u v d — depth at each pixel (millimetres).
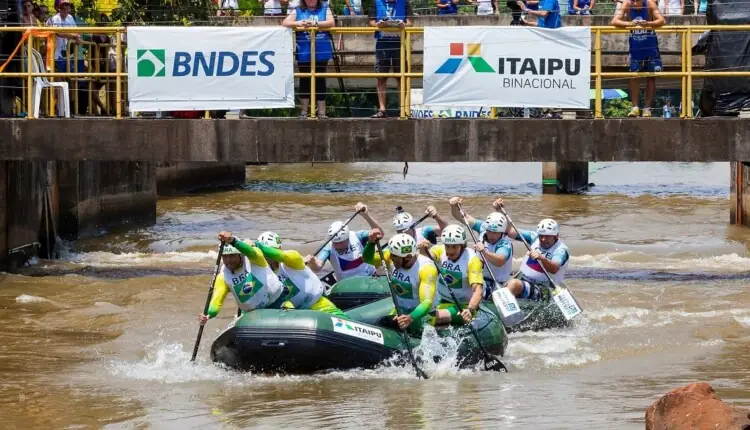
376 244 21266
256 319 19266
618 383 18406
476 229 25016
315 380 18953
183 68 28984
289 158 29078
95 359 21000
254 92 28984
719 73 28156
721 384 18141
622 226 43219
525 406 16609
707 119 28250
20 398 17812
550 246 24688
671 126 28375
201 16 47469
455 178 70688
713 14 29656
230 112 29688
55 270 32156
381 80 29656
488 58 28531
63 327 24234
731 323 24266
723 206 50906
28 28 29078
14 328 24094
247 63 28906
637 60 29359
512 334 23375
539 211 48906
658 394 17328
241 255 19938
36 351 21750
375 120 28906
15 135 29359
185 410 16906
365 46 48781
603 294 28375
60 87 33438
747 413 11859
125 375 19594
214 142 29156
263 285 20016
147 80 29031
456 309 20938
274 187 63656
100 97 42125
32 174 33688
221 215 48094
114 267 32938
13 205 32094
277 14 46000
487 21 46125
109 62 39938
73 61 37562
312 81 29078
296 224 44438
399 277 20516
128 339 22938
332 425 15727
